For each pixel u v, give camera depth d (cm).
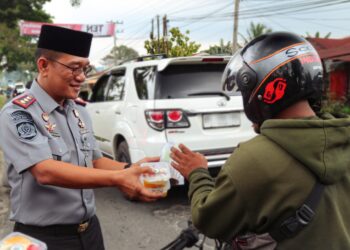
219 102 417
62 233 171
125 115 462
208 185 131
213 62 429
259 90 123
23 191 165
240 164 113
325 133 112
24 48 2445
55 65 163
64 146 169
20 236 130
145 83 434
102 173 149
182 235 142
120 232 369
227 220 117
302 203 108
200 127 412
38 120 162
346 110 1211
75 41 162
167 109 404
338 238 110
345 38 1816
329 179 110
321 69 125
